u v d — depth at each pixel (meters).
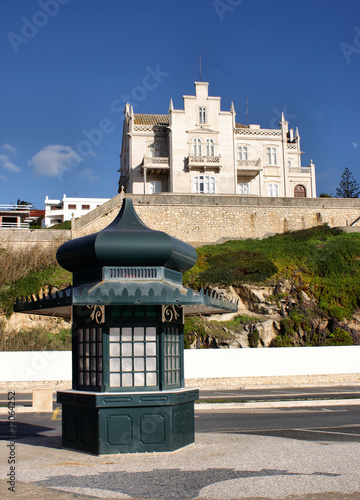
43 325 33.25
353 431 12.67
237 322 33.97
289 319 34.41
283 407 18.81
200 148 54.19
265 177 57.06
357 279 37.62
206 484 7.31
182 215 44.12
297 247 40.03
